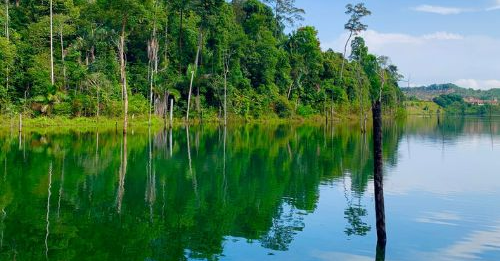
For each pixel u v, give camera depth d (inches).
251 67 3230.8
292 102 3447.3
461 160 1354.6
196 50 2847.0
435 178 1021.2
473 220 673.0
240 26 3260.3
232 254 518.3
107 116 2271.2
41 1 2404.0
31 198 743.1
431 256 525.7
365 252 533.3
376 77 4008.4
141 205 727.1
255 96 3144.7
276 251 531.2
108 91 2316.7
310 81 3698.3
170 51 2832.2
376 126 525.7
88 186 847.7
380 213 547.5
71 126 2015.3
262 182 941.2
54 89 2055.9
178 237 575.8
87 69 2303.2
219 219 660.1
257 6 3523.6
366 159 1302.9
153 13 2346.2
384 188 900.6
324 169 1120.2
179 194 811.4
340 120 3641.7
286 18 3880.4
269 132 2282.2
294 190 867.4
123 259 496.4
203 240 566.9
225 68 2928.2
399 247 552.4
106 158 1184.8
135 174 986.1
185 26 2859.3
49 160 1113.4
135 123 2300.7
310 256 516.7
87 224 617.9
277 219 666.2
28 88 2094.0
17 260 485.1
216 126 2596.0
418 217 685.9
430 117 5895.7
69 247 527.8
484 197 824.3
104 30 2357.3
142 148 1417.3
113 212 680.4
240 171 1067.9
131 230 597.6
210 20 2731.3
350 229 621.3
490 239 587.2
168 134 1927.9
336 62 4037.9
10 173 938.1
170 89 2490.2
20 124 1599.4
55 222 620.4
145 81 2628.0
